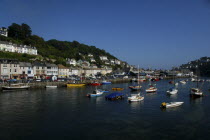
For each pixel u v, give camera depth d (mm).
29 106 43562
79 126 30344
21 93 63000
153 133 27672
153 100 53031
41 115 36281
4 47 112750
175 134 27406
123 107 43594
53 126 30219
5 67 88062
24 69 96000
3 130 28266
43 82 79125
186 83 121625
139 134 27234
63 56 159875
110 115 36750
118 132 27938
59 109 41250
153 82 127562
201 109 41812
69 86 85062
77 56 185250
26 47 127188
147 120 33656
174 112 39156
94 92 60156
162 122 32562
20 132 27594
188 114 37656
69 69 126250
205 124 31656
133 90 76688
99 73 160500
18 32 151375
